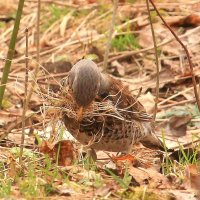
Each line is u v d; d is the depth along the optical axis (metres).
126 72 16.55
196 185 9.84
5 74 11.26
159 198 9.23
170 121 13.56
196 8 18.64
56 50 17.17
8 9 20.00
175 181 10.06
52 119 10.80
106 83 10.92
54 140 11.16
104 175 10.27
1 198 9.03
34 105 14.45
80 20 18.62
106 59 13.58
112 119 10.73
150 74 16.12
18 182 9.69
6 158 11.17
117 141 11.02
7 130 12.80
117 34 17.48
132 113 11.34
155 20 18.09
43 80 15.42
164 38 17.41
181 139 13.20
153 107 14.51
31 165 10.05
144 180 10.00
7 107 14.71
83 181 9.73
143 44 17.36
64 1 19.86
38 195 9.22
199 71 16.09
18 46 17.88
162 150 11.97
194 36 17.36
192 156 11.30
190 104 14.70
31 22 18.66
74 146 11.80
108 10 18.84
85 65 10.34
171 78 15.98
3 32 18.73
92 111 10.40
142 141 12.02
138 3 19.05
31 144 12.31
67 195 9.26
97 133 10.73
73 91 10.27
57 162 10.20
